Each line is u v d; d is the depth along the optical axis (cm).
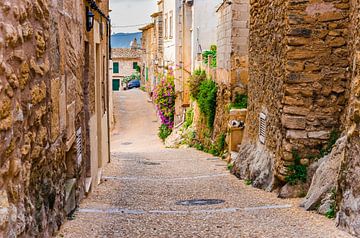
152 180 1202
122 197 950
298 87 898
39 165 515
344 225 639
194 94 2117
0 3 375
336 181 745
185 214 796
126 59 6350
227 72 1620
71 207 726
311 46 892
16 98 425
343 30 888
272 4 1018
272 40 1020
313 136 901
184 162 1593
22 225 434
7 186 401
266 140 1076
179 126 2631
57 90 608
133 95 4731
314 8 887
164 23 3500
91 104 970
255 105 1204
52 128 578
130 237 646
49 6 556
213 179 1199
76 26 774
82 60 848
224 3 1655
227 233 664
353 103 657
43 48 525
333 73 894
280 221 718
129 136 2975
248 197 936
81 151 841
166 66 3195
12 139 409
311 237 613
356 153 641
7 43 392
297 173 904
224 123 1661
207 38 2455
